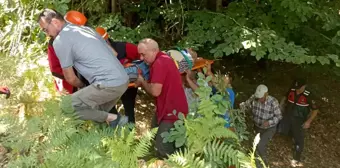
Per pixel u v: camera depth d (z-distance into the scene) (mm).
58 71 3783
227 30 6031
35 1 5105
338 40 6207
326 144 8086
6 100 3801
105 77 3436
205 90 3555
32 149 2969
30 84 4223
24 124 3176
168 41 6840
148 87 3891
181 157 2916
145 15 7039
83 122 3516
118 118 3744
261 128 6496
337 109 8945
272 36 5762
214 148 3105
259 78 8664
